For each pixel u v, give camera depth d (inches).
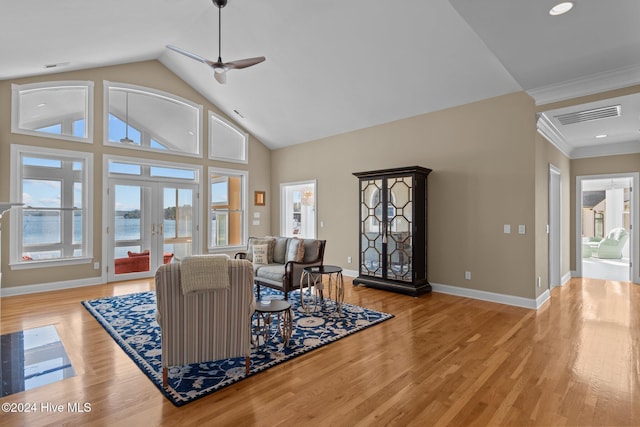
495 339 125.1
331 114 233.8
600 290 205.6
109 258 224.2
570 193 248.4
